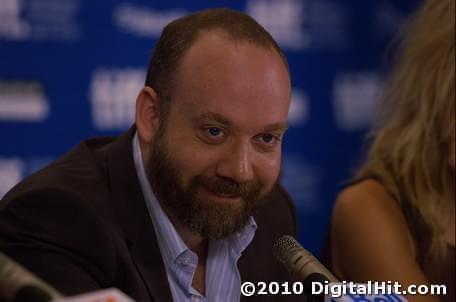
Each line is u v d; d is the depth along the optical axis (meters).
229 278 3.95
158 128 3.48
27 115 8.59
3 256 2.47
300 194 9.61
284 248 3.31
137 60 8.90
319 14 9.55
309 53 9.55
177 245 3.68
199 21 3.45
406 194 5.27
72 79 8.70
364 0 9.66
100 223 3.42
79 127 8.74
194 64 3.33
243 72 3.27
